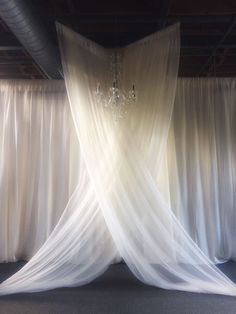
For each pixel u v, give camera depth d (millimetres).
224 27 3256
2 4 2279
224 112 3994
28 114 4047
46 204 3951
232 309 2613
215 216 3873
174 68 2791
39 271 2975
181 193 3852
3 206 3900
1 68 4238
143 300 2785
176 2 2969
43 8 3018
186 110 3990
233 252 3848
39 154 4012
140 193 2809
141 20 3062
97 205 2926
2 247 3867
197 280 2932
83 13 3033
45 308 2658
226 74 4438
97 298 2832
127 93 2824
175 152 3902
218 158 3939
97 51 2854
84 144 2762
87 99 2773
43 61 3283
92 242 2986
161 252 2883
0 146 3984
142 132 2809
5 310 2621
